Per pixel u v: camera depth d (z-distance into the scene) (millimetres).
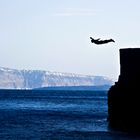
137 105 116312
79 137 109500
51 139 106125
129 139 104375
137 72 118500
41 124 145625
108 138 106750
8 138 107812
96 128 130250
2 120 160625
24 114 198250
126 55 121125
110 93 123625
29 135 114000
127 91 119125
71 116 186500
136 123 116062
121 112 119875
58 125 142250
